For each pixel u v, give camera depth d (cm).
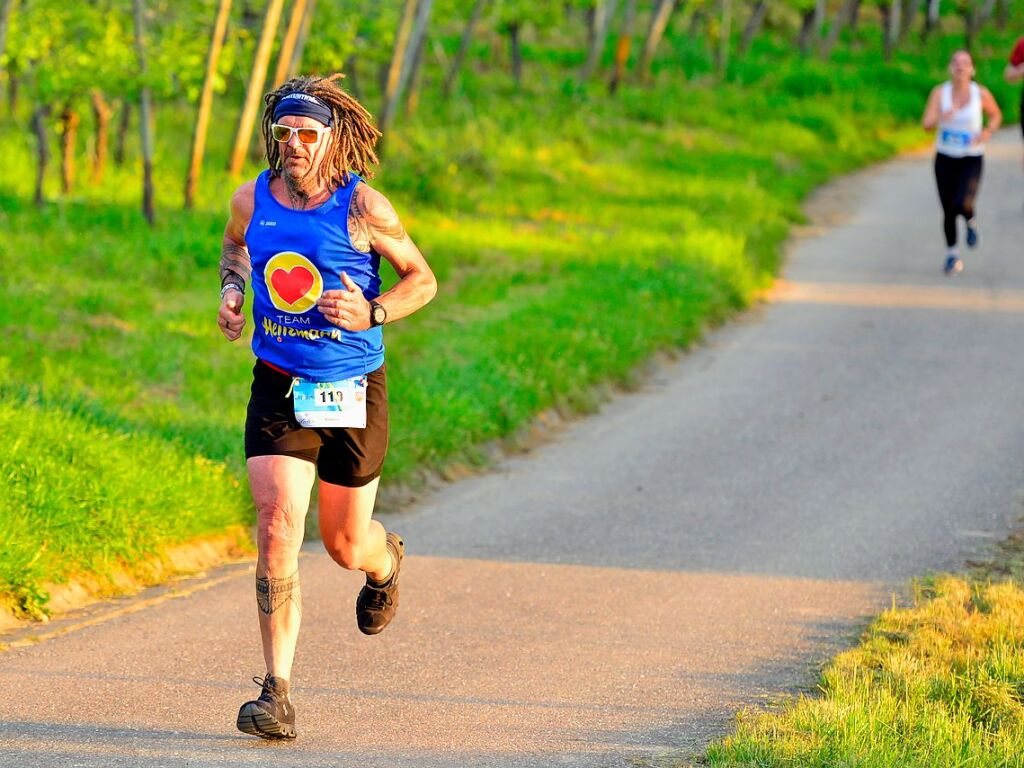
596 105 11338
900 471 3400
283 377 1702
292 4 7425
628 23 12062
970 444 3647
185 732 1745
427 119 9806
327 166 1655
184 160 7669
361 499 1747
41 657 2055
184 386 3594
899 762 1569
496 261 6012
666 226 7188
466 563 2703
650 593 2492
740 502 3167
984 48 18712
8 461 2508
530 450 3762
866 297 5825
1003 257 6644
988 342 4950
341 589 2505
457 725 1805
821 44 18312
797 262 6694
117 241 5462
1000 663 1956
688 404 4222
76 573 2406
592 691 1958
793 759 1594
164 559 2578
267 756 1661
